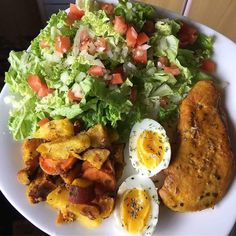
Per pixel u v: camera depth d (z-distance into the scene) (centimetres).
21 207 25
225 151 25
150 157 26
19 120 28
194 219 25
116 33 27
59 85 27
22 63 29
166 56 28
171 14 30
